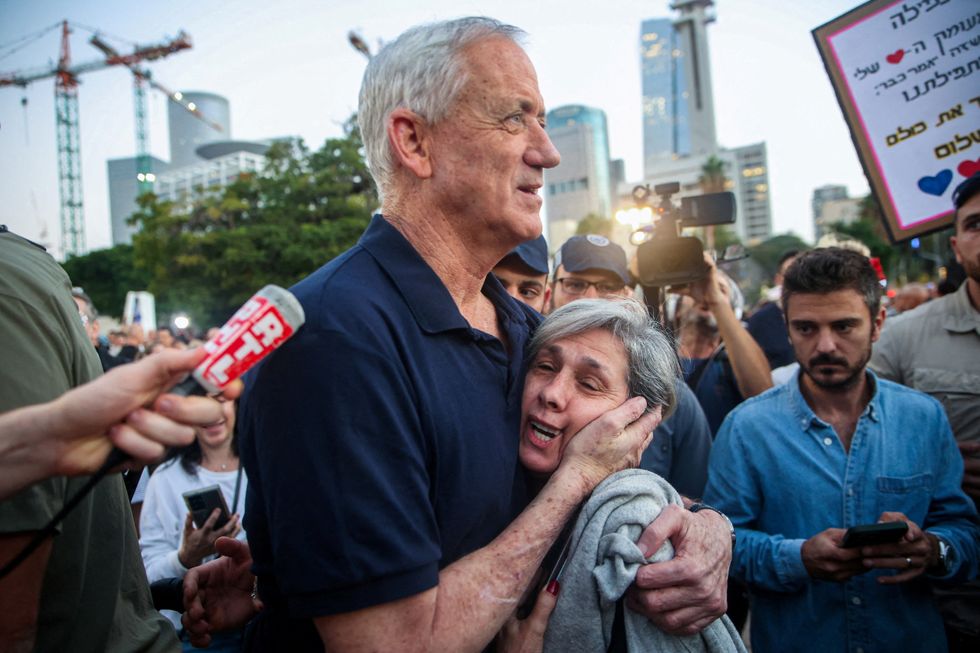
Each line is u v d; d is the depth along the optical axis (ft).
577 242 9.58
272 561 3.92
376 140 4.31
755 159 510.99
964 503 6.52
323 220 84.64
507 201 4.06
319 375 3.38
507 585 3.68
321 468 3.30
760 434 6.98
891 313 23.27
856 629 6.23
